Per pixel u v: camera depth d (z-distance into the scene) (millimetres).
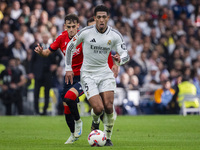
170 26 81750
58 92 58531
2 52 61438
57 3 72875
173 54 73625
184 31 83062
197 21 86438
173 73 67125
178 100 61094
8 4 70812
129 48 72438
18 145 24844
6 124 41062
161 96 61094
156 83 65938
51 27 62844
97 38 24625
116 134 33188
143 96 62781
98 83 24891
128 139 29234
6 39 61656
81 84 25406
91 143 23797
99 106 23969
